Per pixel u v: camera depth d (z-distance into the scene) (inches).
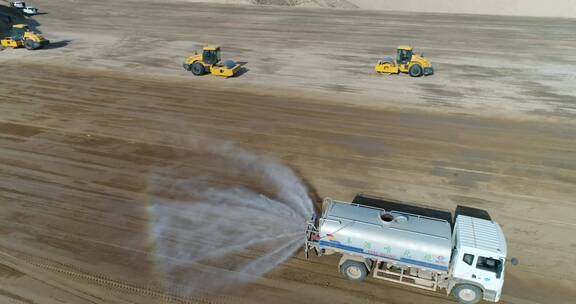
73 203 605.3
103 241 529.0
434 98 1048.2
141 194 630.5
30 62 1316.4
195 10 2375.7
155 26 1911.9
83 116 910.4
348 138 826.8
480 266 415.8
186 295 451.2
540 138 830.5
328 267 493.7
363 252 446.9
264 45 1585.9
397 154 764.0
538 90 1108.5
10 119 885.2
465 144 804.0
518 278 478.0
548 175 697.0
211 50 1184.2
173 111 950.4
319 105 999.0
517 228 562.9
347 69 1290.6
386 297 450.9
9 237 532.4
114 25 1916.8
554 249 523.5
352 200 624.4
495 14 2394.2
